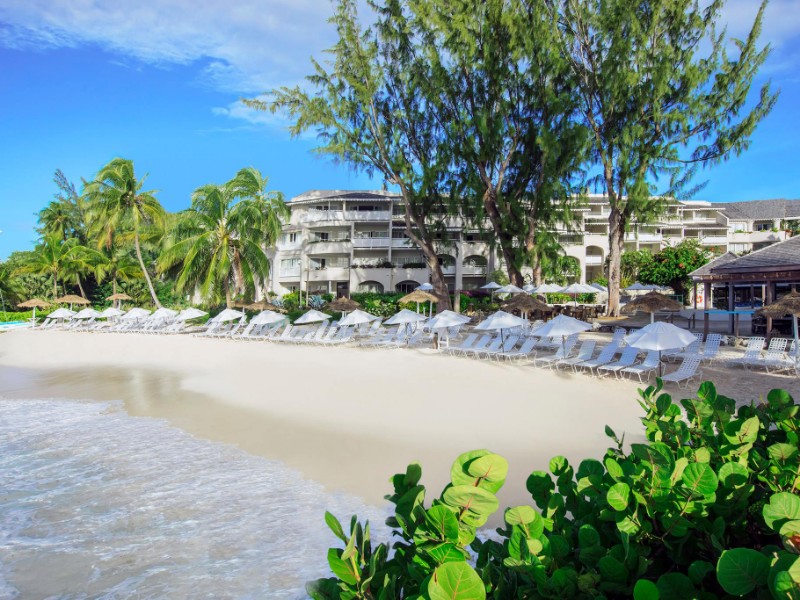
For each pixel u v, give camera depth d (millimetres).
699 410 2080
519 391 11766
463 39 21250
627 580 1227
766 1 20500
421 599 994
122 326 34844
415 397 11680
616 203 24016
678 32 22391
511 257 24750
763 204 57438
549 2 22484
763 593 1005
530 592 1241
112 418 10961
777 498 1231
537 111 22500
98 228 38312
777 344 13703
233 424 10133
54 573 4895
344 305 24266
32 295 49469
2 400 13477
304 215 46438
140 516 6051
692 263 36750
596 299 41250
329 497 6531
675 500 1425
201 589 4594
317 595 1272
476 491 1230
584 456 7645
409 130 24484
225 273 31766
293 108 22734
